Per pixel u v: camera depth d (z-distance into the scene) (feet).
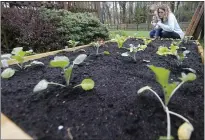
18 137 1.90
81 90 3.16
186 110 2.63
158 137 2.12
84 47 7.34
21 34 10.28
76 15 12.55
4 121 2.20
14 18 10.59
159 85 3.45
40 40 9.98
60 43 10.51
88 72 4.13
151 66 2.31
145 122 2.37
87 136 2.11
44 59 5.21
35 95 2.97
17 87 3.26
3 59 4.53
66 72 3.20
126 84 3.49
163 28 11.23
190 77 2.50
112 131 2.21
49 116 2.44
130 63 5.02
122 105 2.73
